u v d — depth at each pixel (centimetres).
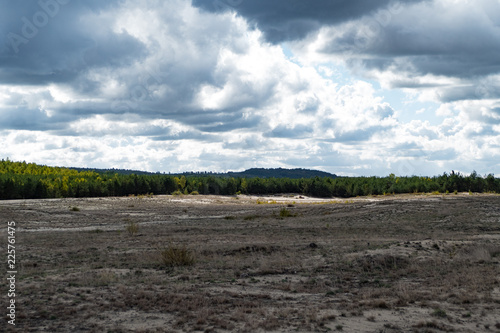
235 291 1337
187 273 1659
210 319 998
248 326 944
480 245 2159
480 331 909
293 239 2855
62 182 11875
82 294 1258
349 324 962
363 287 1416
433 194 11081
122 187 12406
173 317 1030
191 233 3397
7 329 919
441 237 2811
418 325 945
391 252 1952
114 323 977
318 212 5416
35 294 1255
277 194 15350
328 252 2130
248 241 2750
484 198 5350
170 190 13875
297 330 919
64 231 3816
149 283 1440
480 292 1259
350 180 16800
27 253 2275
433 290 1307
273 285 1441
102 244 2677
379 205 5266
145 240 2866
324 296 1281
